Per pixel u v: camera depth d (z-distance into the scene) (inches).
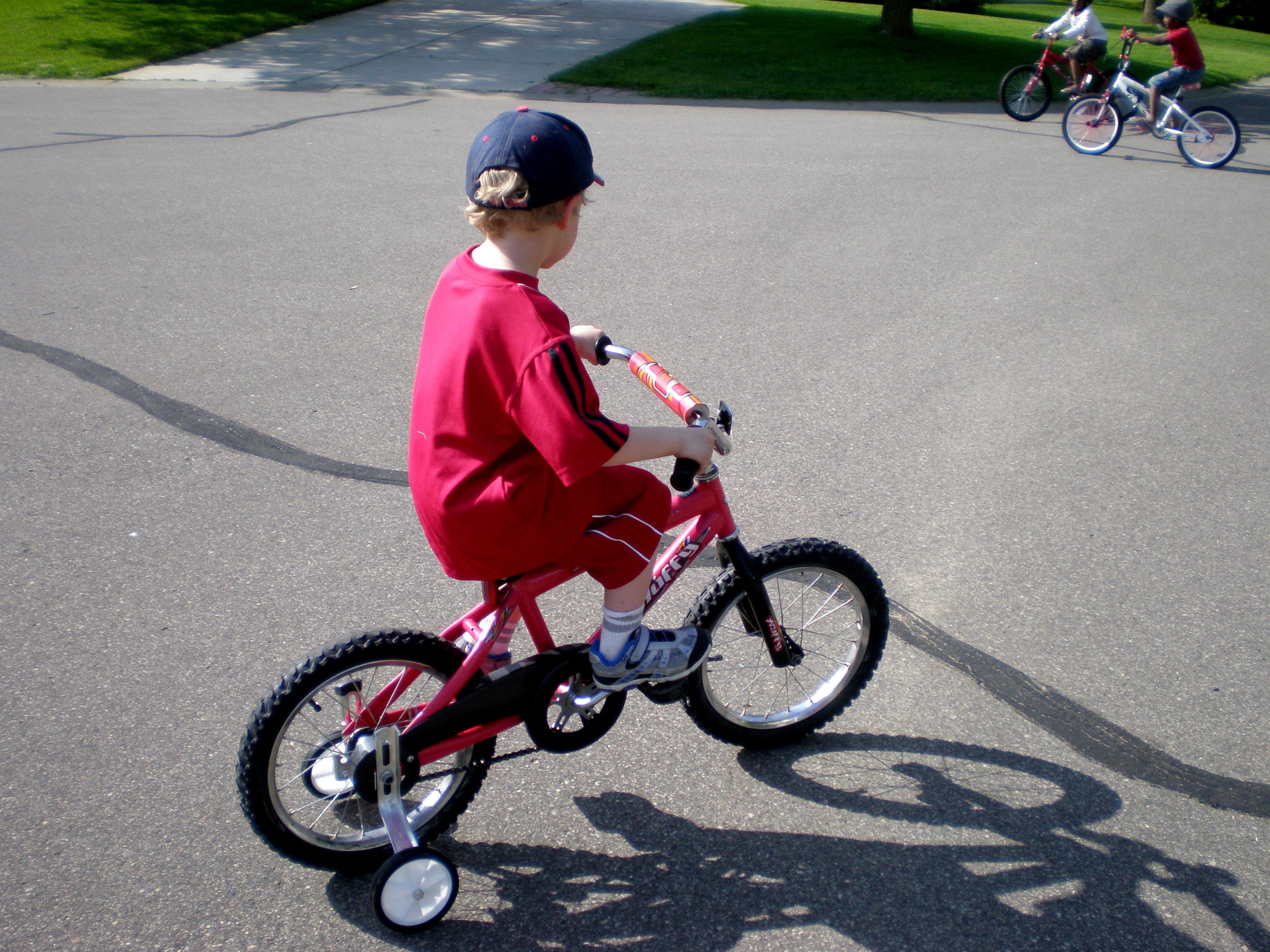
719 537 107.2
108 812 104.7
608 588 96.2
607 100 508.7
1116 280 269.9
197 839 102.3
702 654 104.7
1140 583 145.6
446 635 99.6
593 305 242.8
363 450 177.0
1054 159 419.5
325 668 91.4
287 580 142.4
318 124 432.1
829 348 222.4
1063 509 163.3
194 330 223.3
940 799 109.6
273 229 292.2
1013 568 148.4
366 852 99.0
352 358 211.5
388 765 93.4
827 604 135.3
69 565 144.2
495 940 93.0
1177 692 125.1
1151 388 207.2
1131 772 113.5
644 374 97.3
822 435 184.7
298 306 237.8
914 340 227.9
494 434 80.7
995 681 127.2
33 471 167.5
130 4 707.4
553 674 97.4
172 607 136.2
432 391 81.3
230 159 369.1
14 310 231.0
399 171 356.5
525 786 110.4
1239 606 140.9
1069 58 479.2
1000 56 671.8
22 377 199.5
